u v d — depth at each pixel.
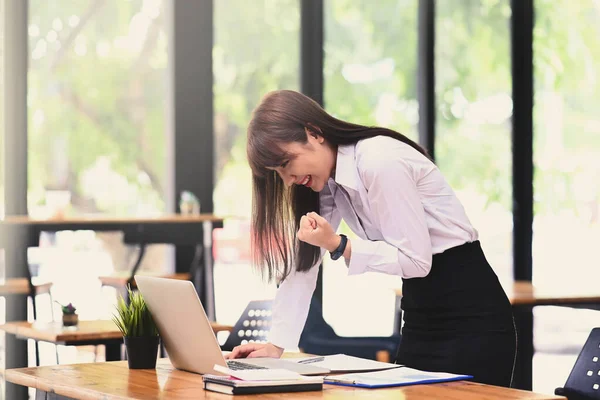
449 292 2.66
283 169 2.72
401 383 2.39
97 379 2.58
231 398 2.21
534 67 8.19
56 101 7.06
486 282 2.67
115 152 7.28
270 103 2.71
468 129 8.00
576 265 8.21
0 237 6.36
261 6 7.59
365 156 2.62
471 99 8.02
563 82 8.23
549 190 8.17
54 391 2.52
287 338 2.96
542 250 8.15
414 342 2.76
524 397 2.20
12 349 6.11
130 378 2.60
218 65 7.51
